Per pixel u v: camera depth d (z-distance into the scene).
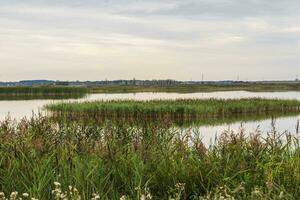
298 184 7.57
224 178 7.72
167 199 7.61
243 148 9.88
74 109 44.91
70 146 9.63
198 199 7.47
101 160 8.59
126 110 44.56
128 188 7.74
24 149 9.48
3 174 8.09
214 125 35.03
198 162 8.74
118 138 11.90
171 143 10.92
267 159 9.15
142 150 9.69
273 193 7.30
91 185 7.37
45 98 93.19
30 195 6.78
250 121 40.34
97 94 141.12
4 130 12.55
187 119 43.66
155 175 8.17
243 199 7.16
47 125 13.73
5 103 69.31
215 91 188.75
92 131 13.16
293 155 9.25
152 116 44.56
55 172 8.04
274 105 56.84
